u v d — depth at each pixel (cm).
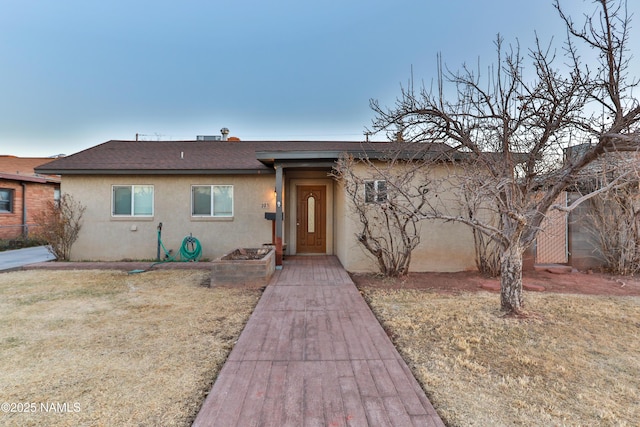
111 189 898
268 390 248
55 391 254
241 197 915
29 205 1344
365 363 295
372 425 208
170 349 330
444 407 232
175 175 904
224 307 472
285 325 393
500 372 285
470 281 645
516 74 439
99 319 419
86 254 894
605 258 752
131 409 231
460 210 637
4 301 502
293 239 978
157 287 595
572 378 275
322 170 912
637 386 264
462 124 482
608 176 522
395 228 724
